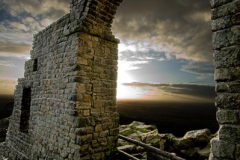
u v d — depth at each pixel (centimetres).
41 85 589
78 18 475
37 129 574
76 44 449
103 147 471
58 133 477
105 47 509
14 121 741
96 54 482
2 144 805
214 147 195
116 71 537
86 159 424
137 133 908
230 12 198
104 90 495
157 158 412
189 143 701
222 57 199
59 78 499
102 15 493
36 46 666
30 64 679
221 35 202
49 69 556
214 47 208
